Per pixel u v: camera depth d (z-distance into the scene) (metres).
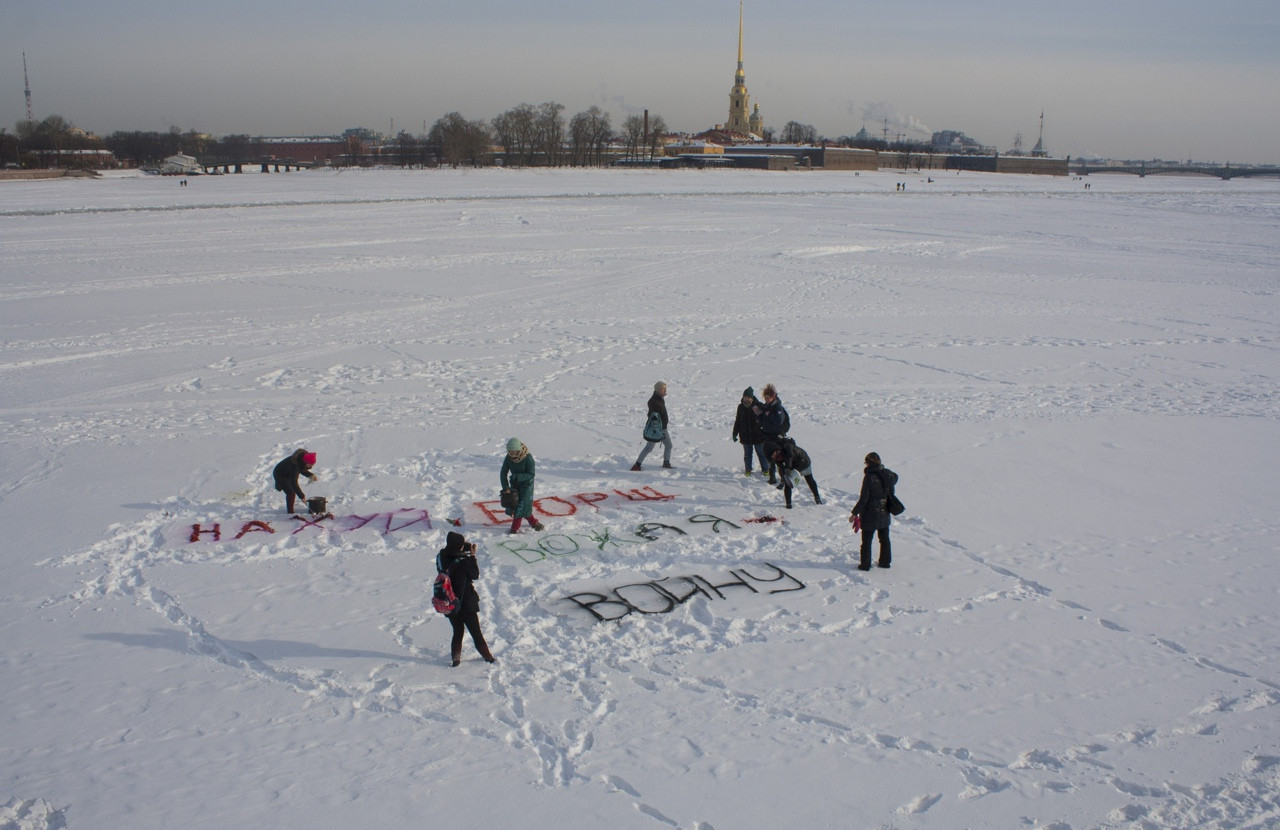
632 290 32.97
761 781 6.84
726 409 17.95
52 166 183.75
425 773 6.88
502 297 31.25
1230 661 8.62
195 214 63.53
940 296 32.25
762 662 8.60
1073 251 46.88
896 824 6.39
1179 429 16.59
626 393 19.19
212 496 12.89
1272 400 18.70
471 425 16.73
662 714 7.73
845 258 43.16
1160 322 27.56
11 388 19.30
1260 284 35.47
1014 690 8.12
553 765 7.02
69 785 6.67
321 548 11.17
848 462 14.59
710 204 79.44
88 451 15.05
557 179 127.50
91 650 8.67
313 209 68.88
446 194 90.50
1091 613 9.60
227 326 26.02
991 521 12.16
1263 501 12.93
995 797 6.68
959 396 19.02
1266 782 6.84
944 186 125.94
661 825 6.35
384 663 8.48
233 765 6.95
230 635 8.98
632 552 11.11
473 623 8.35
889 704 7.89
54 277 34.69
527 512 11.63
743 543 11.44
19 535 11.41
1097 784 6.83
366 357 22.41
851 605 9.79
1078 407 18.17
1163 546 11.34
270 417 17.25
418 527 11.83
